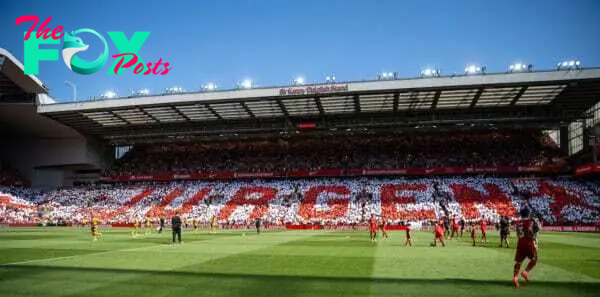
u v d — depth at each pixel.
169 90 67.25
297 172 78.38
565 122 70.06
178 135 81.88
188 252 23.41
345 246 28.00
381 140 83.44
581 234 43.47
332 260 19.62
